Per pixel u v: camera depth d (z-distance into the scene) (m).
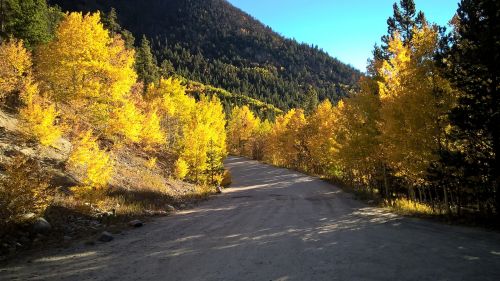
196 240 10.55
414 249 8.29
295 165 69.38
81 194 15.09
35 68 27.27
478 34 11.05
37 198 10.92
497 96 11.05
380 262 7.24
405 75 15.31
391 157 17.52
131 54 27.14
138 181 24.75
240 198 27.09
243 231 12.02
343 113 26.55
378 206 19.34
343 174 41.69
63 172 18.88
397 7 27.14
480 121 10.99
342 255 8.01
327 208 19.00
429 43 14.73
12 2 36.19
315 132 49.00
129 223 13.54
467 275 6.19
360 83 23.56
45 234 10.73
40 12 40.91
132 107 27.62
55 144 21.56
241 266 7.45
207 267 7.46
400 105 15.18
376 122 19.95
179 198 24.84
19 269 7.45
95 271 7.27
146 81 71.94
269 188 36.28
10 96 23.69
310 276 6.52
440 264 6.91
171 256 8.52
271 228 12.52
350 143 24.20
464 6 11.97
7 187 10.28
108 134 27.33
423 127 14.36
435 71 14.13
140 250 9.23
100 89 24.91
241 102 167.12
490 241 8.95
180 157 35.47
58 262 8.01
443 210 15.64
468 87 11.87
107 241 10.51
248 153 97.19
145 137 34.06
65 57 23.77
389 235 10.33
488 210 12.57
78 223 12.68
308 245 9.34
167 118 48.81
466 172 11.58
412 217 14.42
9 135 19.44
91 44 24.08
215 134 39.78
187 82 184.12
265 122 100.38
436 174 13.46
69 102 25.06
